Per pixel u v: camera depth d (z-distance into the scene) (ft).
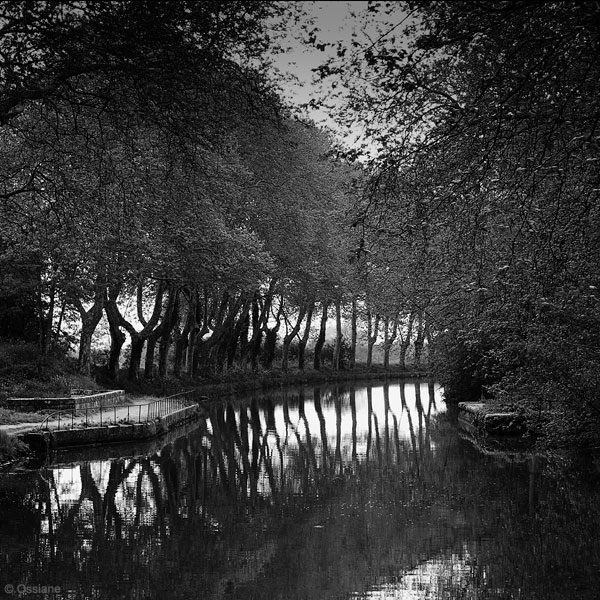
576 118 37.99
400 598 40.29
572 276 48.24
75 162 73.46
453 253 56.49
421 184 47.60
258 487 72.02
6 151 82.69
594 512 55.52
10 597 41.73
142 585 43.60
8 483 72.84
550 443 75.31
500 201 46.85
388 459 86.58
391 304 101.24
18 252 116.47
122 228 87.25
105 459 88.12
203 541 52.75
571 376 61.11
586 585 40.65
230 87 54.95
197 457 90.89
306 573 45.01
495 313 60.08
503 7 33.76
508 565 44.78
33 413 106.93
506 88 39.11
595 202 43.68
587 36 33.99
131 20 45.68
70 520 58.90
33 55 52.42
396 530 54.08
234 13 47.67
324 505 63.21
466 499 62.59
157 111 55.93
